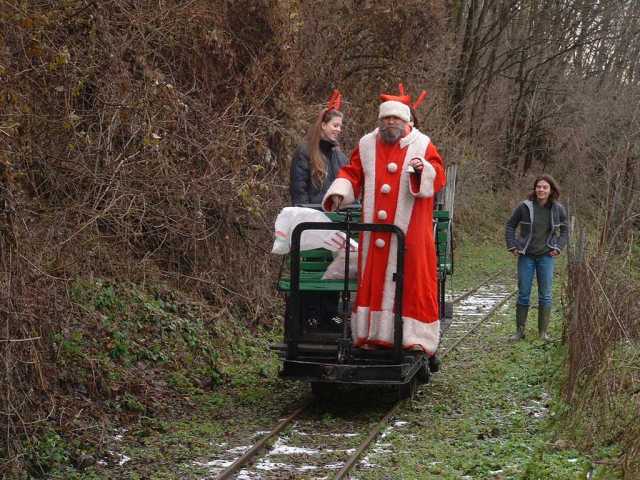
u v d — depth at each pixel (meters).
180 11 12.65
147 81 11.68
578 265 11.77
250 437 10.34
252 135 13.30
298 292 10.95
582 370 10.52
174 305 12.96
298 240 10.92
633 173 13.02
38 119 10.37
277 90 14.86
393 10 20.58
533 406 11.14
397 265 10.88
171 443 10.15
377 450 10.02
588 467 9.17
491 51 36.16
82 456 9.65
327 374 10.86
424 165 10.89
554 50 39.12
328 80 19.48
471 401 11.39
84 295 11.59
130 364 11.48
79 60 11.12
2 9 9.41
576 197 30.66
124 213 11.44
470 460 9.67
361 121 21.23
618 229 11.71
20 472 9.20
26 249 9.59
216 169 12.84
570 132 38.09
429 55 23.44
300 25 14.77
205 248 13.88
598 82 40.16
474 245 31.81
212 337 13.05
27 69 9.80
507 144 40.41
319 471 9.52
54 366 10.29
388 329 10.98
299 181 11.74
